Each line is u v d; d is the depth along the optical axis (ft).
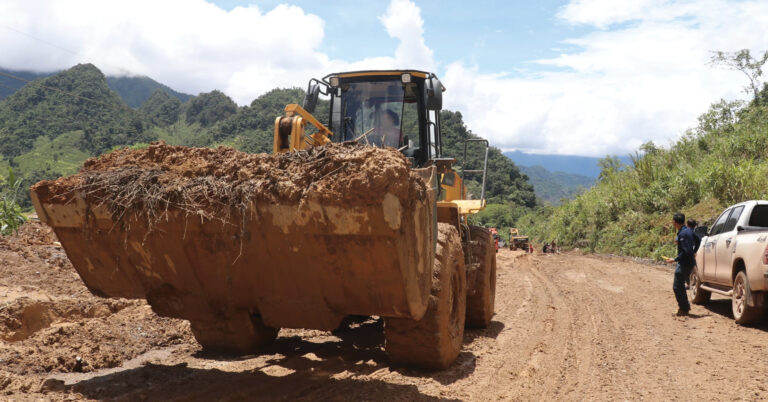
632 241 77.15
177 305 15.25
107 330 18.84
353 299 13.52
